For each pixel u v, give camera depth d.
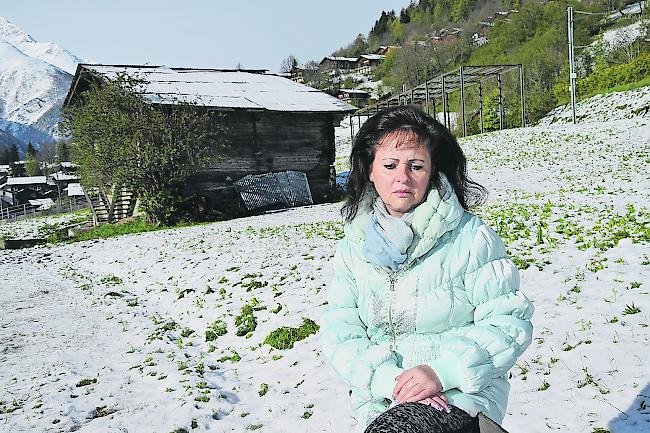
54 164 149.62
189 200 25.14
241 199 26.23
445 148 2.23
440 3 153.00
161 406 6.09
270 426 5.43
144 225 24.53
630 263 8.38
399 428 1.73
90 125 24.20
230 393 6.37
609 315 6.40
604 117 39.34
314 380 6.29
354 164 2.31
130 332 9.16
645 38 57.84
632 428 4.18
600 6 84.38
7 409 6.35
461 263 2.14
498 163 28.86
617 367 5.16
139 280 13.05
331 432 5.07
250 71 34.62
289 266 11.45
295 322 8.08
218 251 14.54
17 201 113.62
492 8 125.31
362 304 2.32
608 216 12.61
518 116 50.50
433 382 1.90
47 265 17.17
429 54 110.00
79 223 32.62
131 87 24.80
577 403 4.69
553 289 7.68
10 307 11.69
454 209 2.12
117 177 24.28
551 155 28.61
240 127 27.02
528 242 10.91
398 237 2.12
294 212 24.16
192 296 10.62
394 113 2.21
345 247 2.39
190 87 28.41
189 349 8.08
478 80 44.06
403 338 2.21
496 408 2.05
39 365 7.86
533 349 5.86
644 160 23.69
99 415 6.09
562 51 72.31
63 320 10.29
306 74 140.25
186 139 24.25
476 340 2.01
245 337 8.09
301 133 28.47
